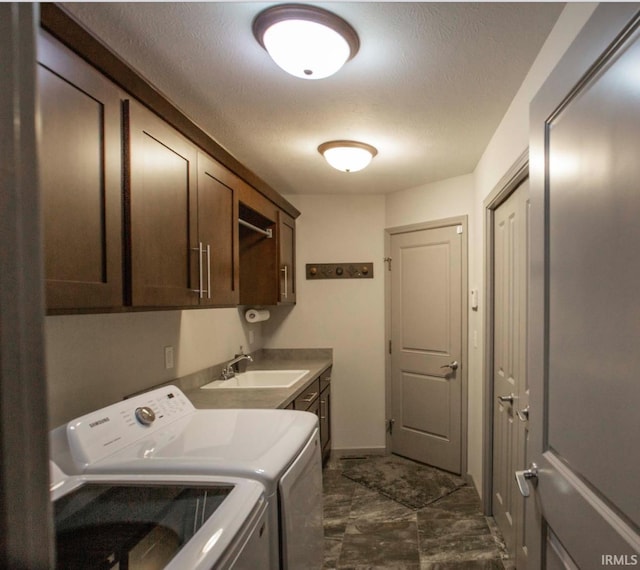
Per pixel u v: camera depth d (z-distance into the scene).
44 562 0.29
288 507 1.08
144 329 1.80
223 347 2.67
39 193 0.29
